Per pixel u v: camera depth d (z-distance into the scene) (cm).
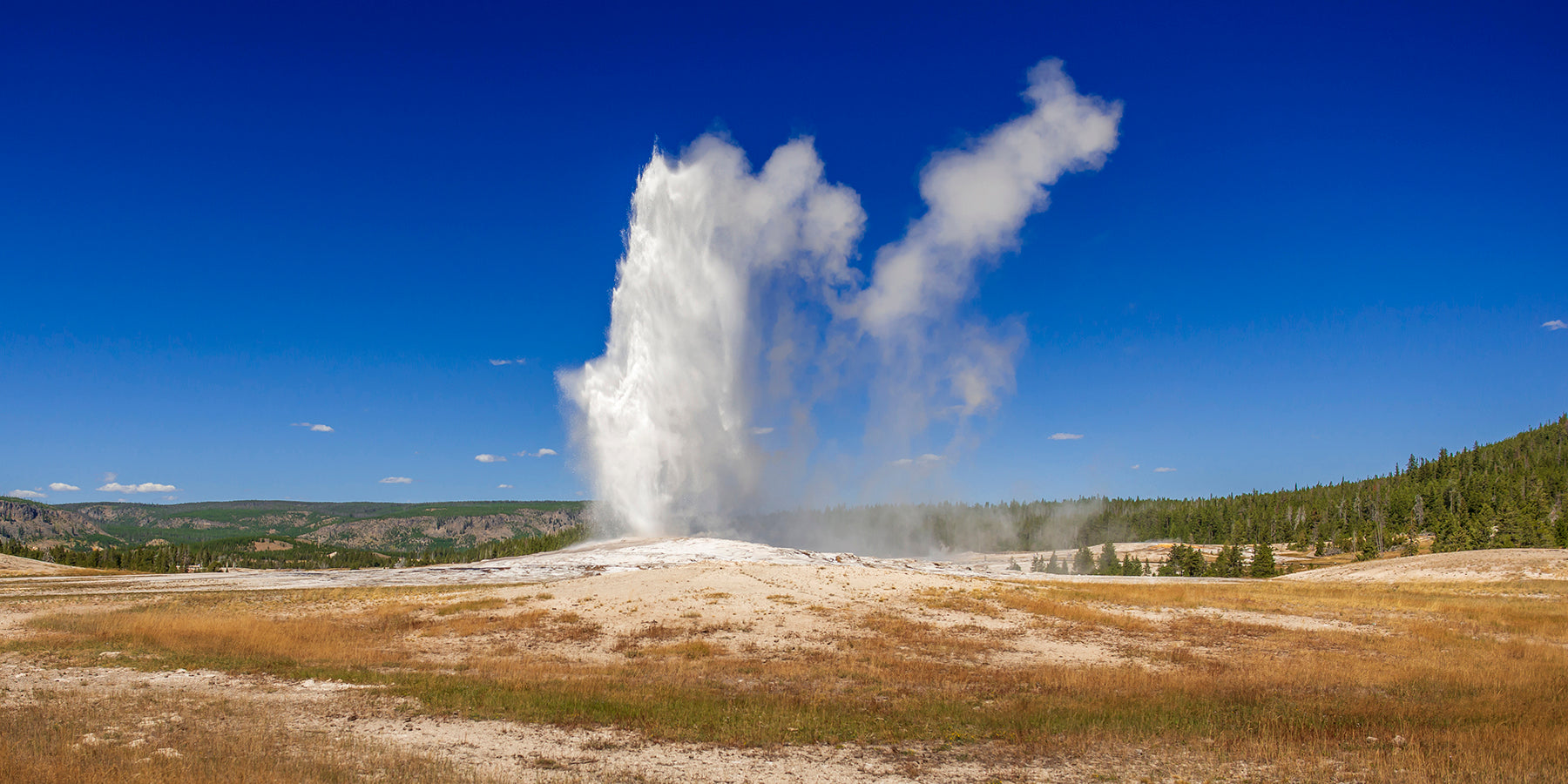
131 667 2331
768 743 1612
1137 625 3256
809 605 3541
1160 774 1436
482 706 1883
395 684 2125
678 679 2288
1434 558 6744
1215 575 11312
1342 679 2273
